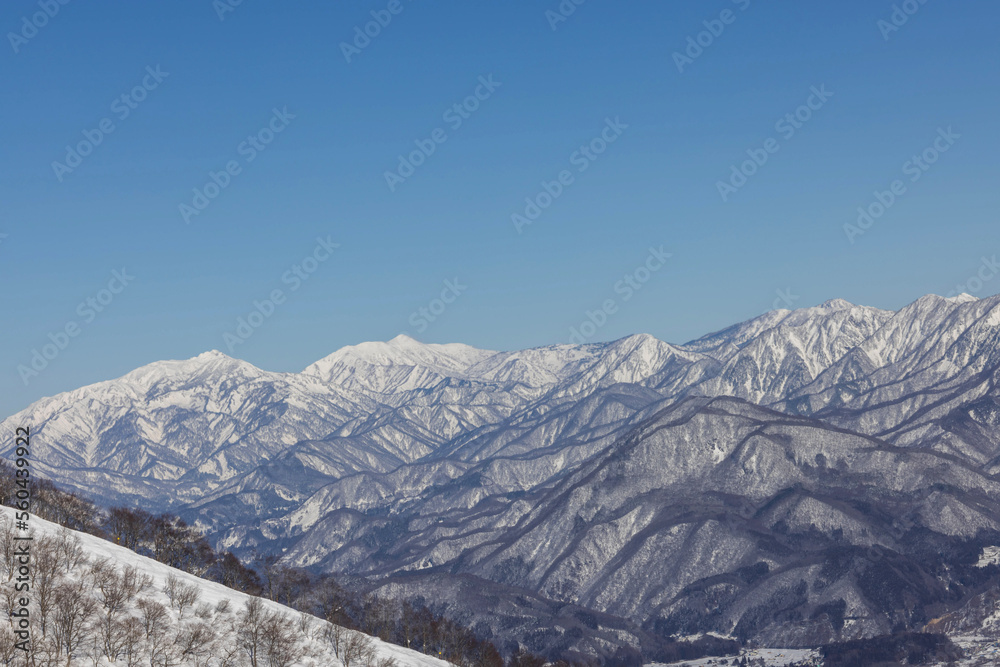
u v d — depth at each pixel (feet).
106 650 389.39
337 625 524.93
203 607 458.91
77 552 450.30
